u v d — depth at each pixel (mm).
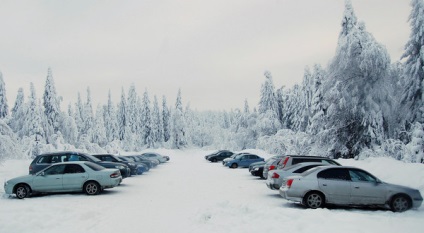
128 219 10078
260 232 8055
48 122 53812
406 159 22141
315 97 37438
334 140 29359
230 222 9297
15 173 23031
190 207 12125
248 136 71562
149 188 17844
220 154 49000
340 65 28406
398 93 28391
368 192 11359
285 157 17266
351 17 29344
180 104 97250
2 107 54406
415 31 25328
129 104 104250
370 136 27547
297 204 12773
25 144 43594
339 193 11445
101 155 23594
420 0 24984
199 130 113750
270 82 65688
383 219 8555
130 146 89625
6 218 9258
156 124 104812
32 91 51312
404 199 11281
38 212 10281
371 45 26828
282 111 70875
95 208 11695
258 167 23750
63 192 15992
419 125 23672
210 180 22234
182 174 27219
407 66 26016
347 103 27766
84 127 78562
